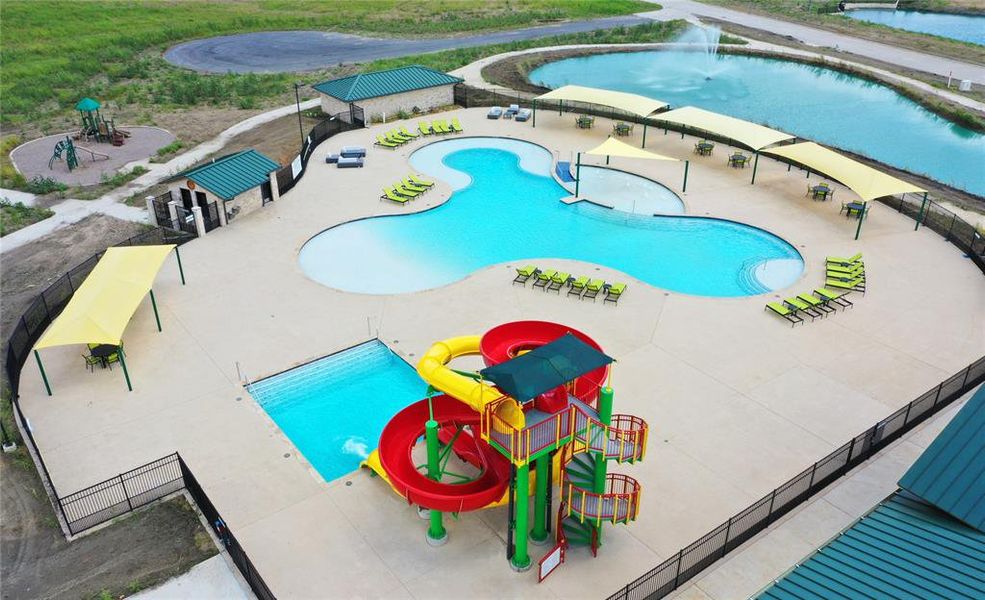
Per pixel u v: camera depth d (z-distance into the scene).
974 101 65.62
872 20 112.38
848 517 20.69
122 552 19.70
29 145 54.94
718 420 24.55
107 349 27.11
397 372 27.64
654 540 19.84
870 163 50.69
